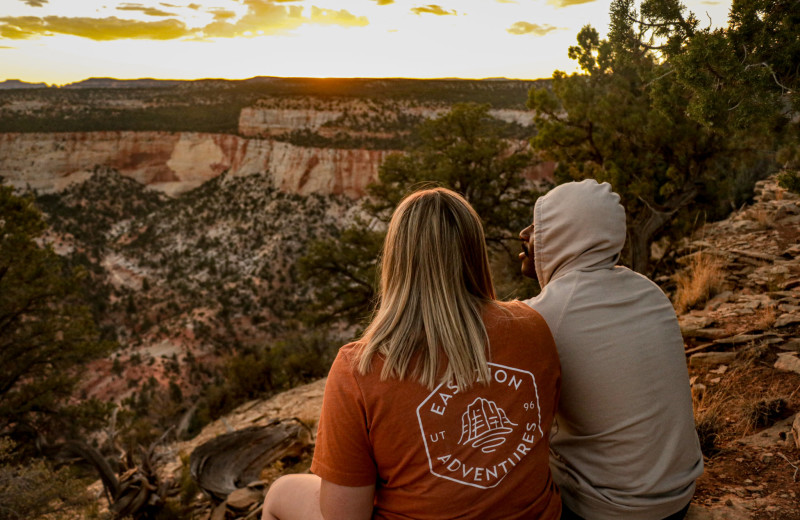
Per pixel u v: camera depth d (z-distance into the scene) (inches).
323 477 51.3
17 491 253.6
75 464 286.2
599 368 59.9
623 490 60.9
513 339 54.1
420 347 51.1
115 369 2436.0
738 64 132.4
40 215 674.2
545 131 473.7
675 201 438.6
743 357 153.0
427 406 49.7
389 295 54.7
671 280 332.2
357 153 3799.2
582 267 64.5
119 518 269.7
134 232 4013.3
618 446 60.5
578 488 63.7
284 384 708.7
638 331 60.8
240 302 3002.0
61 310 692.1
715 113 139.4
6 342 660.7
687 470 62.7
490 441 51.3
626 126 427.8
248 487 207.8
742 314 191.9
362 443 50.7
